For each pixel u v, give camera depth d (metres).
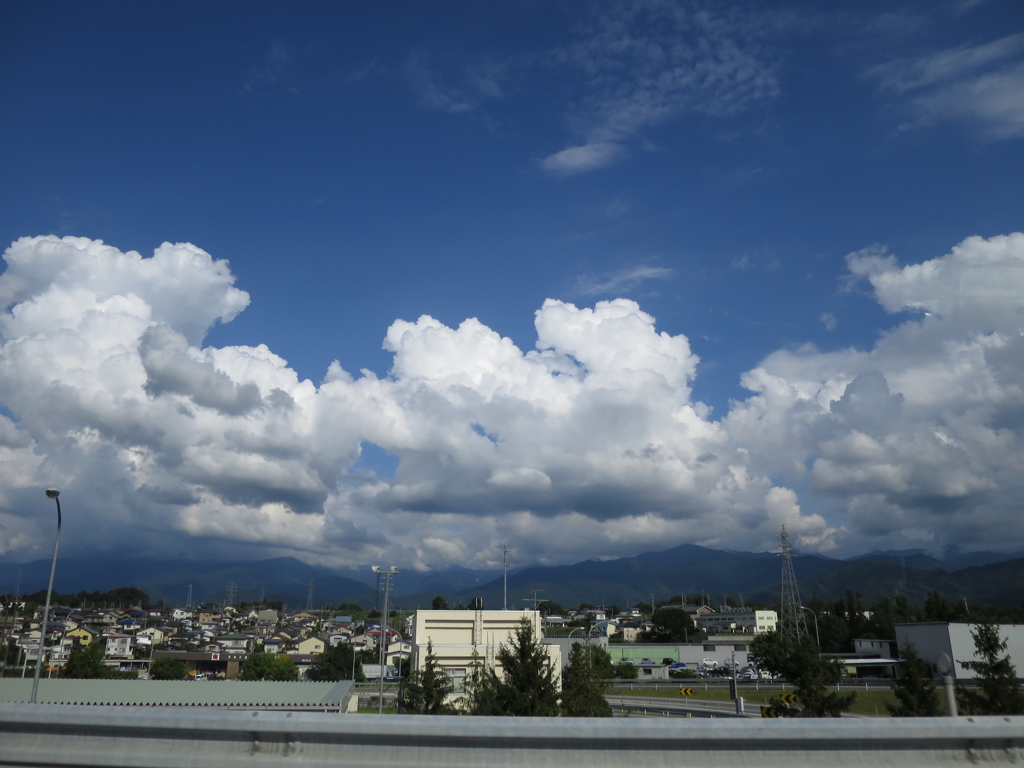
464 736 4.09
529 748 4.10
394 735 4.14
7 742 4.51
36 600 149.50
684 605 183.88
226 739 4.31
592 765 4.05
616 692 54.78
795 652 23.19
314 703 27.89
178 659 77.19
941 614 73.38
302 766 4.14
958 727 4.11
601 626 136.62
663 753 4.07
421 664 32.50
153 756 4.29
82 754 4.37
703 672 77.56
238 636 107.81
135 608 171.50
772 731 4.07
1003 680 19.11
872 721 4.14
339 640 112.19
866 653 64.50
